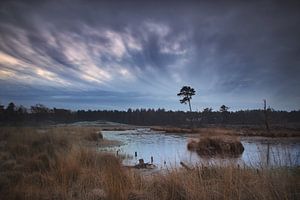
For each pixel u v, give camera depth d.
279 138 33.03
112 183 5.59
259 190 4.86
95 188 6.11
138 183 6.15
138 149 21.34
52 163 8.73
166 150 20.67
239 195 4.74
